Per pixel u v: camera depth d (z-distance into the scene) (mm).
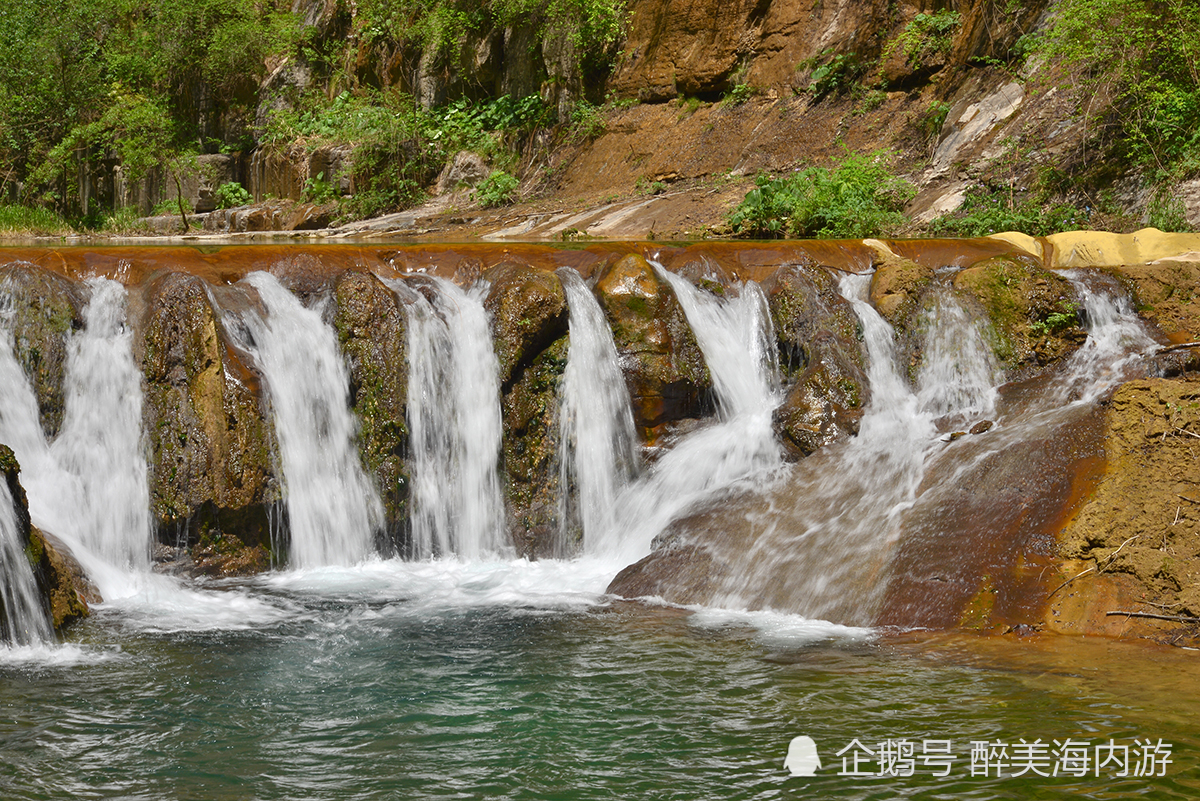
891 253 10992
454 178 23812
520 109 24531
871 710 5527
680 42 22062
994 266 9984
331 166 25062
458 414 9359
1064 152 15031
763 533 8188
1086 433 7945
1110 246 11367
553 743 5246
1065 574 7004
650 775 4895
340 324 9195
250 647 6734
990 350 9609
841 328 9781
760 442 9219
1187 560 6812
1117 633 6582
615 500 9406
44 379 8578
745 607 7578
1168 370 8938
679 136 21172
